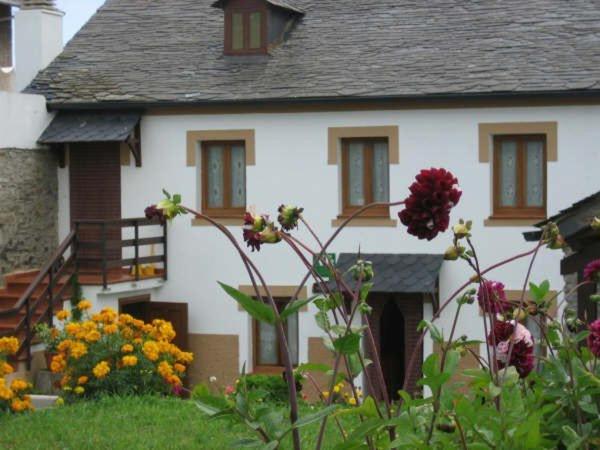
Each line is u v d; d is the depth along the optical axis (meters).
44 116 19.98
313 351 18.97
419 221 3.63
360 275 4.03
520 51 18.27
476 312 17.81
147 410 13.52
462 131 18.06
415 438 3.87
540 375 4.68
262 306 3.61
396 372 18.66
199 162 19.73
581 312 11.66
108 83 20.08
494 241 17.97
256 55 19.64
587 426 4.39
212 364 19.70
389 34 19.41
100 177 20.14
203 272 19.70
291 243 3.92
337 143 18.80
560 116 17.56
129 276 19.38
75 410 13.76
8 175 19.19
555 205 17.64
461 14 19.38
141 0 22.05
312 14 20.25
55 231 20.27
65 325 16.62
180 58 20.31
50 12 20.80
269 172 19.20
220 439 11.83
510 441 3.97
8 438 12.19
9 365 15.46
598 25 18.42
